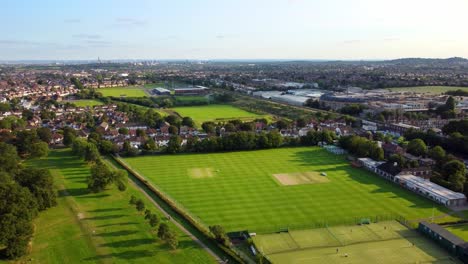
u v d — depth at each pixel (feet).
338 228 459.73
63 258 390.42
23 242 391.04
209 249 411.75
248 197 562.25
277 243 420.36
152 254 399.44
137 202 488.44
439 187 586.04
